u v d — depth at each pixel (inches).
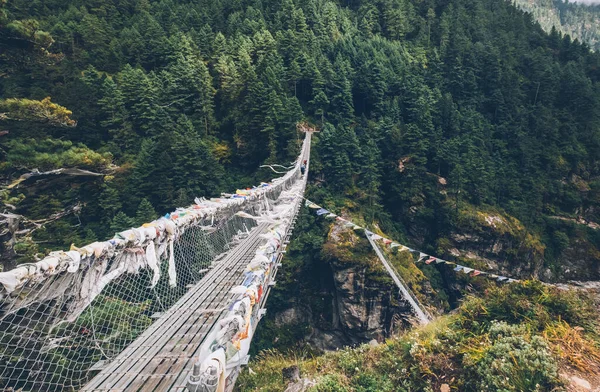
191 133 1694.1
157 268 277.7
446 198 1836.9
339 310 1521.9
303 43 2541.8
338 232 1609.3
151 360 274.2
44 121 845.2
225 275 464.4
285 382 366.0
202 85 1989.4
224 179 1742.1
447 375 295.1
